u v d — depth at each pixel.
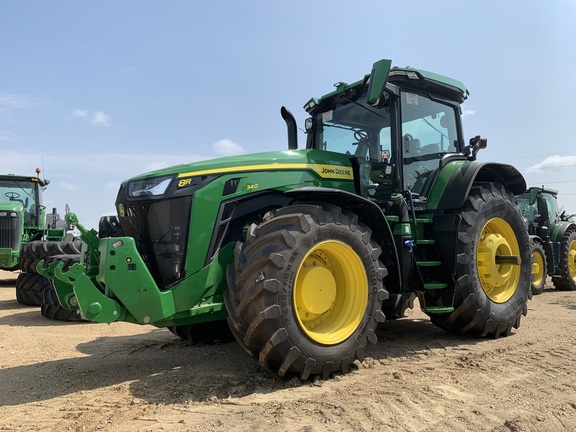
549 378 3.32
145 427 2.56
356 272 3.58
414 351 4.19
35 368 3.89
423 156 4.87
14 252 10.56
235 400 2.94
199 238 3.49
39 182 11.99
